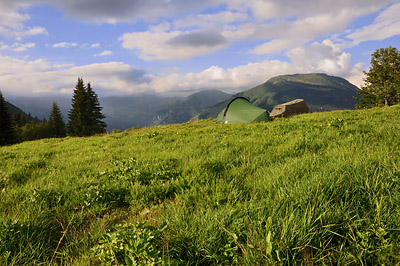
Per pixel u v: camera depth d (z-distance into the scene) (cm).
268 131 984
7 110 5191
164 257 201
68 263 226
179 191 388
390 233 205
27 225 280
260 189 341
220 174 468
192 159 598
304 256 197
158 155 711
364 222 230
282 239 206
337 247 207
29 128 8719
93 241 274
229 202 306
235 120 1864
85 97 6328
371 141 555
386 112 1203
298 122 1127
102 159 768
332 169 362
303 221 223
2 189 457
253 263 188
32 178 566
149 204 370
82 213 350
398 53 4281
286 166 417
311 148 580
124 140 1247
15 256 228
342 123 878
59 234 296
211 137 1003
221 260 204
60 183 497
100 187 419
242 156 579
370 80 4575
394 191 270
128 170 523
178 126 2200
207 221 252
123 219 336
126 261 190
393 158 368
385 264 180
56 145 1390
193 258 214
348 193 281
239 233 224
